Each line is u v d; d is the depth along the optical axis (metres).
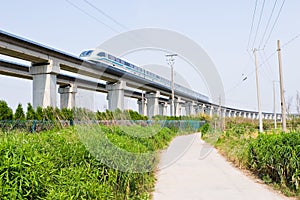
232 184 7.34
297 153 6.36
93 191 3.80
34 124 9.16
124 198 5.19
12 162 2.92
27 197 2.93
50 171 3.40
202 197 6.07
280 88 18.36
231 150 12.59
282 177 6.77
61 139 4.85
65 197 3.27
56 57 21.83
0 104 12.89
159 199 5.91
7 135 5.24
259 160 8.38
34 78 22.02
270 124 32.66
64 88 23.08
